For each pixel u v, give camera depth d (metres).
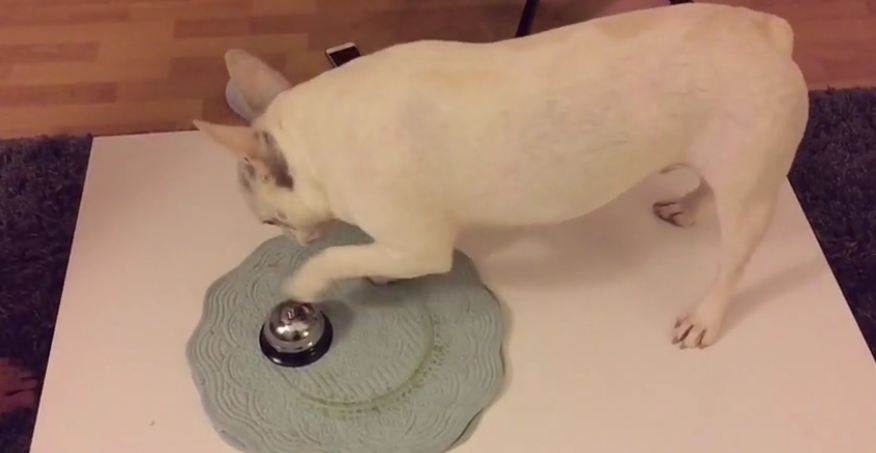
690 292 1.07
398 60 0.88
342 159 0.87
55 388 0.99
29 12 1.62
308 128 0.88
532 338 1.03
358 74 0.88
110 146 1.20
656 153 0.90
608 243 1.11
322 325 1.00
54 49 1.57
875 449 0.95
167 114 1.48
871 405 0.98
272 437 0.94
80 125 1.47
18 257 1.28
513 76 0.86
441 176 0.87
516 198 0.90
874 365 1.01
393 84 0.86
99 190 1.15
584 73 0.85
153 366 1.00
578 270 1.08
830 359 1.01
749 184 0.90
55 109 1.49
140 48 1.57
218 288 1.05
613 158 0.88
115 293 1.06
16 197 1.33
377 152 0.86
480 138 0.86
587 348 1.02
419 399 0.97
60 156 1.38
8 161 1.37
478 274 1.07
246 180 0.92
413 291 1.05
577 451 0.95
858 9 1.64
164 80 1.53
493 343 1.01
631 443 0.95
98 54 1.56
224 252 1.10
